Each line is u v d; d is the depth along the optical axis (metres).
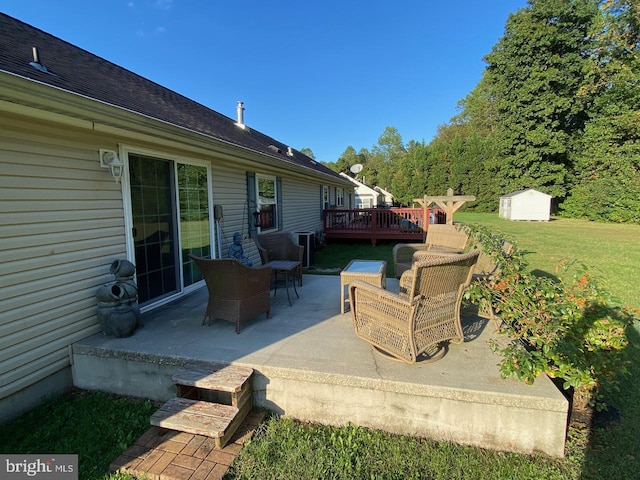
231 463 1.95
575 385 2.09
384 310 2.48
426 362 2.42
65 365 2.78
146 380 2.66
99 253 3.07
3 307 2.33
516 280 2.75
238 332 3.04
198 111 6.89
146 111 3.53
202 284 4.72
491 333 3.00
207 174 4.79
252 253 6.31
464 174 25.69
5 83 1.86
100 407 2.57
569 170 21.06
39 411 2.50
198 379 2.30
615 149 17.50
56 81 2.71
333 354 2.59
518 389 2.08
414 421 2.19
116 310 2.95
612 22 16.64
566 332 2.36
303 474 1.88
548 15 19.03
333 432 2.25
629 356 3.04
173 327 3.20
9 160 2.33
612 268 6.79
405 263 4.99
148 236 3.73
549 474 1.87
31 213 2.48
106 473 1.93
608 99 17.80
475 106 31.98
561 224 16.84
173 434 2.21
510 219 19.69
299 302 4.09
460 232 4.87
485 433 2.10
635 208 16.55
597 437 2.15
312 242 7.69
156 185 3.84
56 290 2.69
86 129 2.79
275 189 7.55
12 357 2.39
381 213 11.52
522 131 21.00
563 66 19.61
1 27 3.66
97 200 3.04
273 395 2.43
